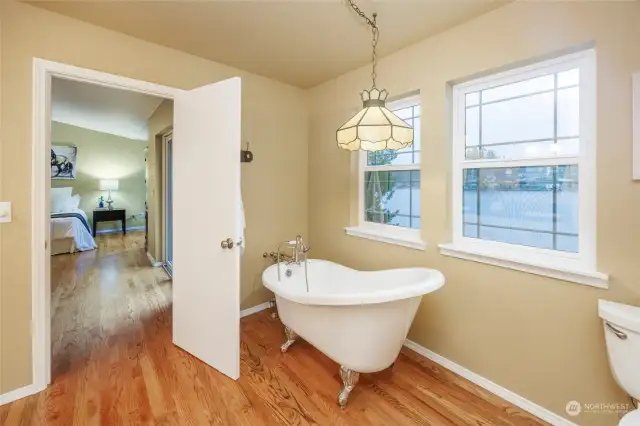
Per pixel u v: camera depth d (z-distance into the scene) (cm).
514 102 188
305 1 178
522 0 170
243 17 194
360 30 209
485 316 191
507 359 181
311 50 240
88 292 361
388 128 148
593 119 155
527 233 184
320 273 267
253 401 177
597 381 149
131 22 199
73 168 737
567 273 155
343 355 175
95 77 201
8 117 171
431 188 220
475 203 208
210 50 240
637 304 138
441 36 210
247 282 302
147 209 560
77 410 167
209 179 206
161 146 471
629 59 138
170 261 454
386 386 192
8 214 172
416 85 227
